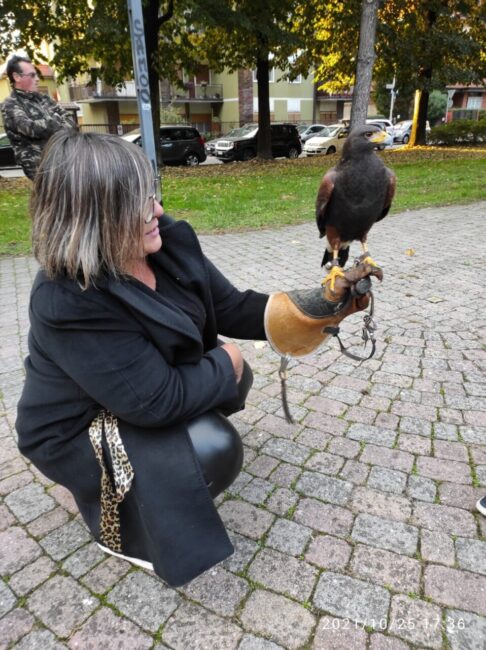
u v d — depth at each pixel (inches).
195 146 751.7
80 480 61.4
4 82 1286.9
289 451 95.7
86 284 48.9
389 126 1196.5
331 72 792.3
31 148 207.2
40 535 78.7
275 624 62.6
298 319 63.2
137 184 48.6
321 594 66.4
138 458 56.1
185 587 68.2
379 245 243.0
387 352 132.4
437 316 153.7
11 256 244.4
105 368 51.0
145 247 53.7
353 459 92.7
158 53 594.6
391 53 641.6
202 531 57.3
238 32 584.7
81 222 47.2
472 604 64.2
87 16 527.5
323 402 111.6
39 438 60.2
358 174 100.4
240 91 1473.9
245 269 211.5
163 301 55.7
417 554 72.0
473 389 113.7
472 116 1720.0
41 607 66.3
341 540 75.0
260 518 79.7
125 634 62.2
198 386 56.8
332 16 597.6
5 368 133.5
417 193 393.4
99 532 67.3
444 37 645.3
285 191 421.4
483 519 77.7
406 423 102.5
